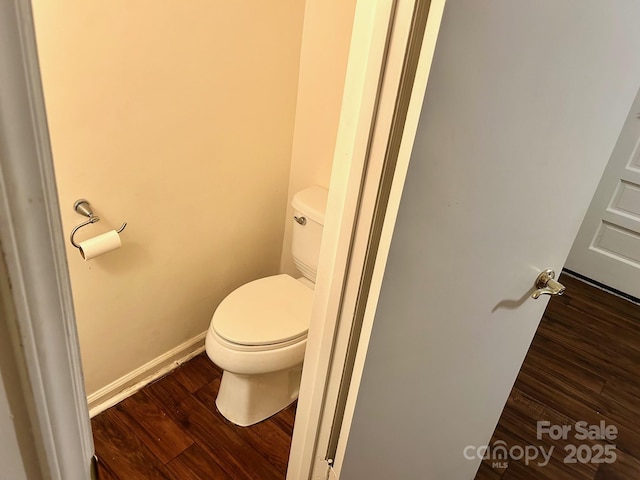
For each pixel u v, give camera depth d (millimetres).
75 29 1277
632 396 2279
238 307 1820
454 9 611
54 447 443
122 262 1672
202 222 1877
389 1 628
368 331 848
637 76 1075
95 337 1714
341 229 810
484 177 846
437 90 660
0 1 296
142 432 1812
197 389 2004
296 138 2062
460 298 1016
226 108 1746
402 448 1209
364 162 737
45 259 378
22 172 341
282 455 1802
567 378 2338
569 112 947
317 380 975
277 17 1753
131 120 1495
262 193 2068
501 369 1407
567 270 3178
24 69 321
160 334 1952
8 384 388
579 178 1125
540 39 771
